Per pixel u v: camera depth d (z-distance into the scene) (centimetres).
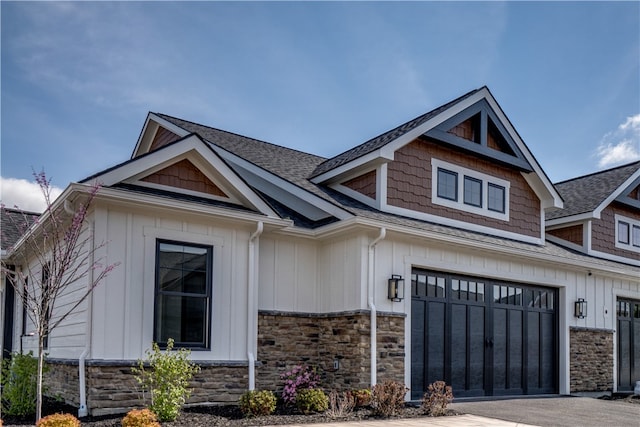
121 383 941
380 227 1143
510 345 1406
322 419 938
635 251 1922
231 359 1069
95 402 913
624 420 1039
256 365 1086
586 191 1923
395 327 1175
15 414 929
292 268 1215
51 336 1122
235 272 1098
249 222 1098
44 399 1059
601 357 1606
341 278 1193
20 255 1362
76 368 963
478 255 1346
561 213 1844
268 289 1173
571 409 1166
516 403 1229
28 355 988
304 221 1287
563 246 1812
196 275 1056
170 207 1005
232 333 1077
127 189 998
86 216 991
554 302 1534
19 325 1455
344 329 1162
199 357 1031
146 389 960
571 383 1512
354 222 1121
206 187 1120
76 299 1009
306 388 1110
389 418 970
